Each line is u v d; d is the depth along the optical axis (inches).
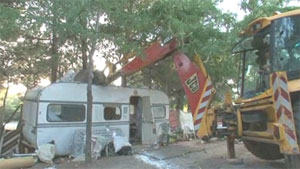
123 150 479.5
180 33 426.0
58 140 472.1
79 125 493.4
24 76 602.9
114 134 495.8
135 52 421.7
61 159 458.0
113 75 518.9
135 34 469.4
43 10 327.9
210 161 402.9
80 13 346.0
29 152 489.4
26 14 323.3
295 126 288.4
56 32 344.2
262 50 334.3
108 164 406.0
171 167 383.2
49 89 469.7
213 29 442.0
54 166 406.0
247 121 345.4
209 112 400.8
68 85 489.4
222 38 439.5
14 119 745.0
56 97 474.6
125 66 503.2
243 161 387.2
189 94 427.8
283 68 300.8
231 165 367.9
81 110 499.2
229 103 380.5
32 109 478.0
